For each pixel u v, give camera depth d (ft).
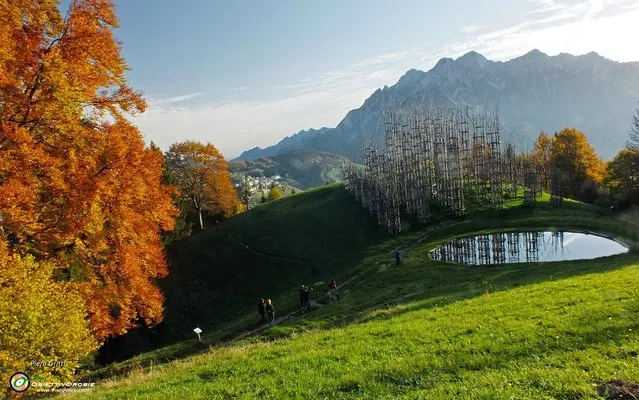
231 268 234.58
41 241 68.23
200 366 64.13
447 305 87.86
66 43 62.85
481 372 42.50
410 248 222.48
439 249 208.85
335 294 160.25
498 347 50.57
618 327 50.67
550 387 35.76
